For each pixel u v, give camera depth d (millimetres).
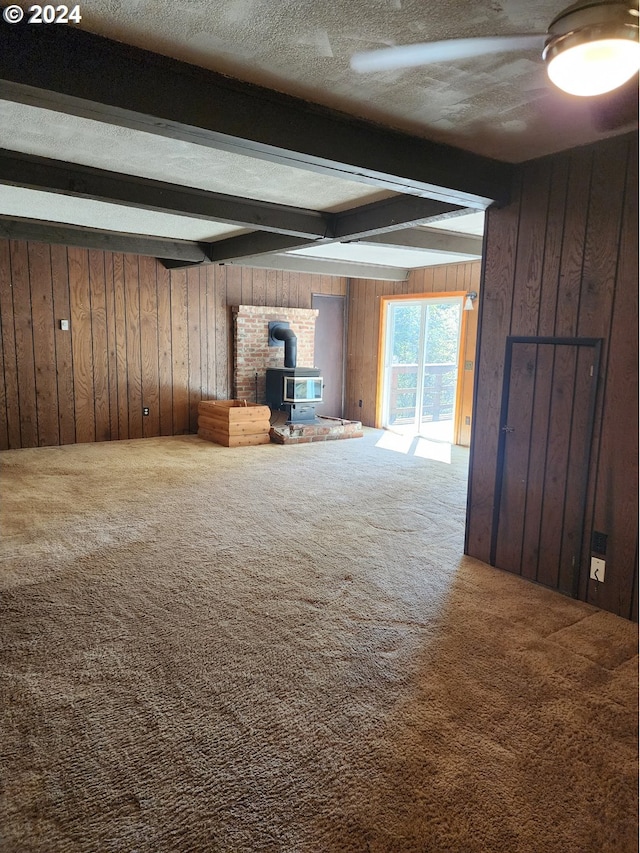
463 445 7336
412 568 3471
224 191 3795
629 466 2826
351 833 1592
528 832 1608
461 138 2760
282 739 1958
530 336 3230
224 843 1551
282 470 5875
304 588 3145
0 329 6371
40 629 2641
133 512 4391
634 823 1646
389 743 1948
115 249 5504
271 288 8414
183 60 2006
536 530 3277
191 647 2521
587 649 2576
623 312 2793
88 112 1987
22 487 5020
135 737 1952
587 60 1630
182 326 7688
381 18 1714
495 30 1775
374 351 8836
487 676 2352
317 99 2311
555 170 3020
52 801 1676
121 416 7348
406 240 4996
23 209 4496
